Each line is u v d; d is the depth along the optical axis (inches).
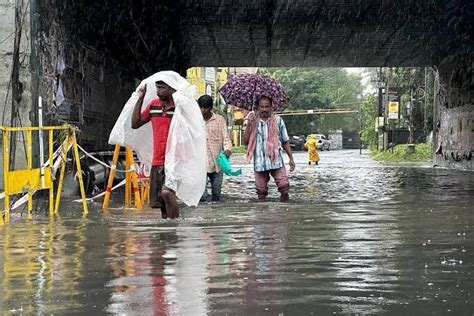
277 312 172.9
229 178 846.5
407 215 387.2
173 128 361.7
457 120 1188.5
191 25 941.2
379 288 198.5
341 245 275.1
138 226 339.3
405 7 813.9
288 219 367.9
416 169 1155.9
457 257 247.3
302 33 992.2
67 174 526.3
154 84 387.2
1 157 491.2
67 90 621.9
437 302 182.4
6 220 360.8
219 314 171.0
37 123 509.7
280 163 492.1
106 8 762.2
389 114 2073.1
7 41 497.0
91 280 209.9
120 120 390.3
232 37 1035.3
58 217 383.2
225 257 248.4
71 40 634.8
